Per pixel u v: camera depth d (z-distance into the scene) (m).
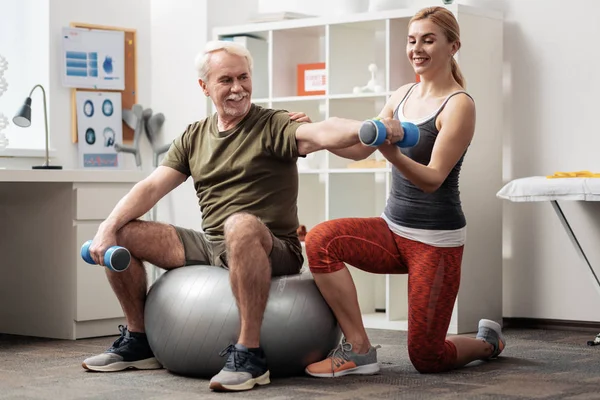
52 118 5.43
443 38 3.23
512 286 4.92
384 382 3.07
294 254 3.25
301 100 5.07
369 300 5.15
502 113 4.83
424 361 3.24
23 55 5.46
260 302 2.98
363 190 5.16
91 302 4.39
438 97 3.24
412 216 3.22
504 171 4.91
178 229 3.33
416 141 2.86
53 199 4.41
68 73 5.50
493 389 2.93
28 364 3.56
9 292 4.60
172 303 3.13
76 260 4.34
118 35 5.74
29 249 4.52
